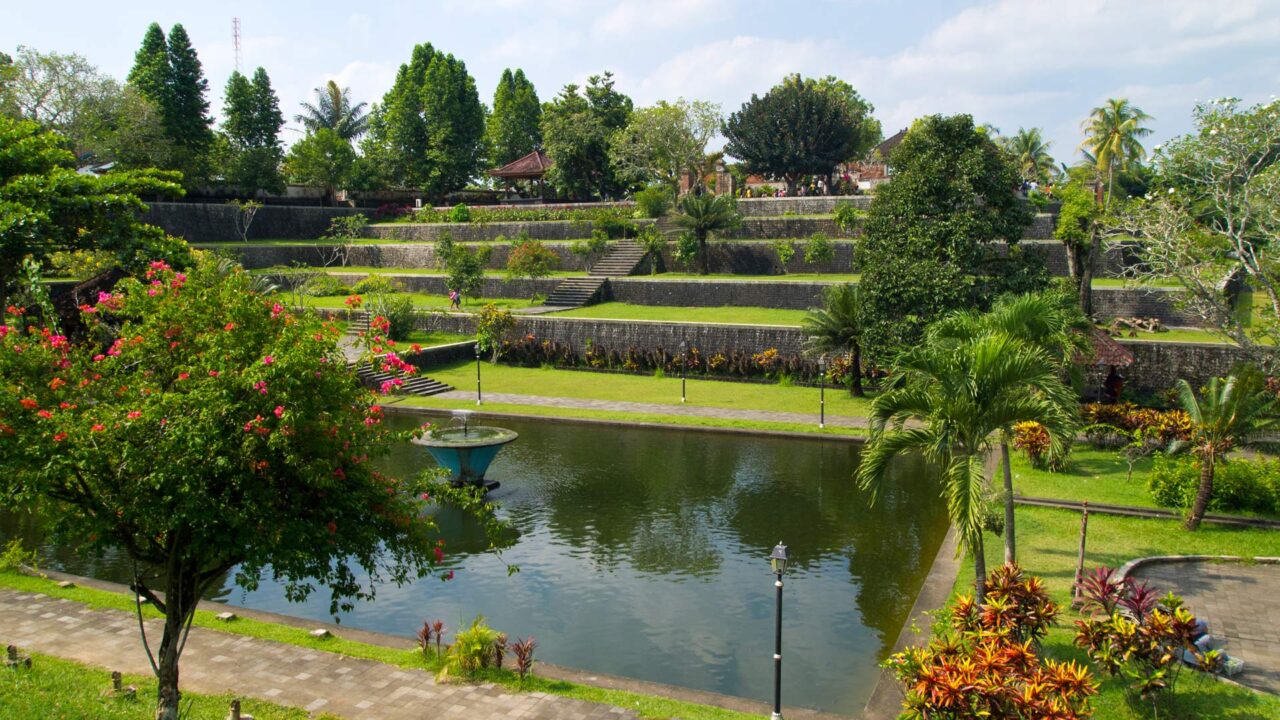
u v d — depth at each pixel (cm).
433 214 5578
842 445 2341
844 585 1392
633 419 2595
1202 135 2356
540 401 2897
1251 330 2553
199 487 704
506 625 1266
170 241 1855
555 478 2048
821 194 5941
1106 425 1991
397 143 6306
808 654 1161
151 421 707
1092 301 3169
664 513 1781
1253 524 1535
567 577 1448
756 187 6562
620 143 5612
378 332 875
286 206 5381
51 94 4400
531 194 6644
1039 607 992
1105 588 1035
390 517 821
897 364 1184
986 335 1148
